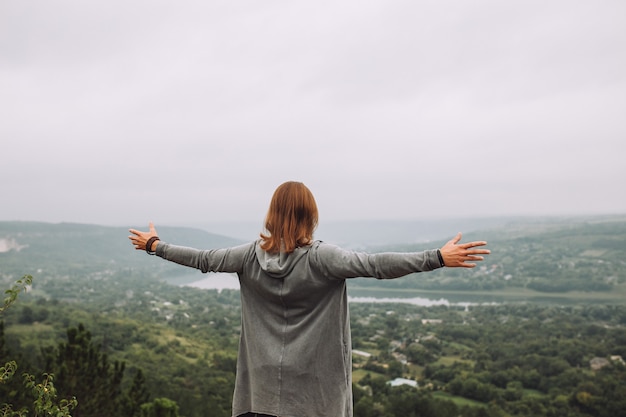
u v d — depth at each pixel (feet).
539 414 144.25
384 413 136.46
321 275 6.81
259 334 7.13
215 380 149.59
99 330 222.69
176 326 287.48
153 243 8.10
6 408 9.77
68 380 24.49
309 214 7.13
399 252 6.43
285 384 6.83
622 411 141.79
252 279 7.18
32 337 187.01
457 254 6.08
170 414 34.40
